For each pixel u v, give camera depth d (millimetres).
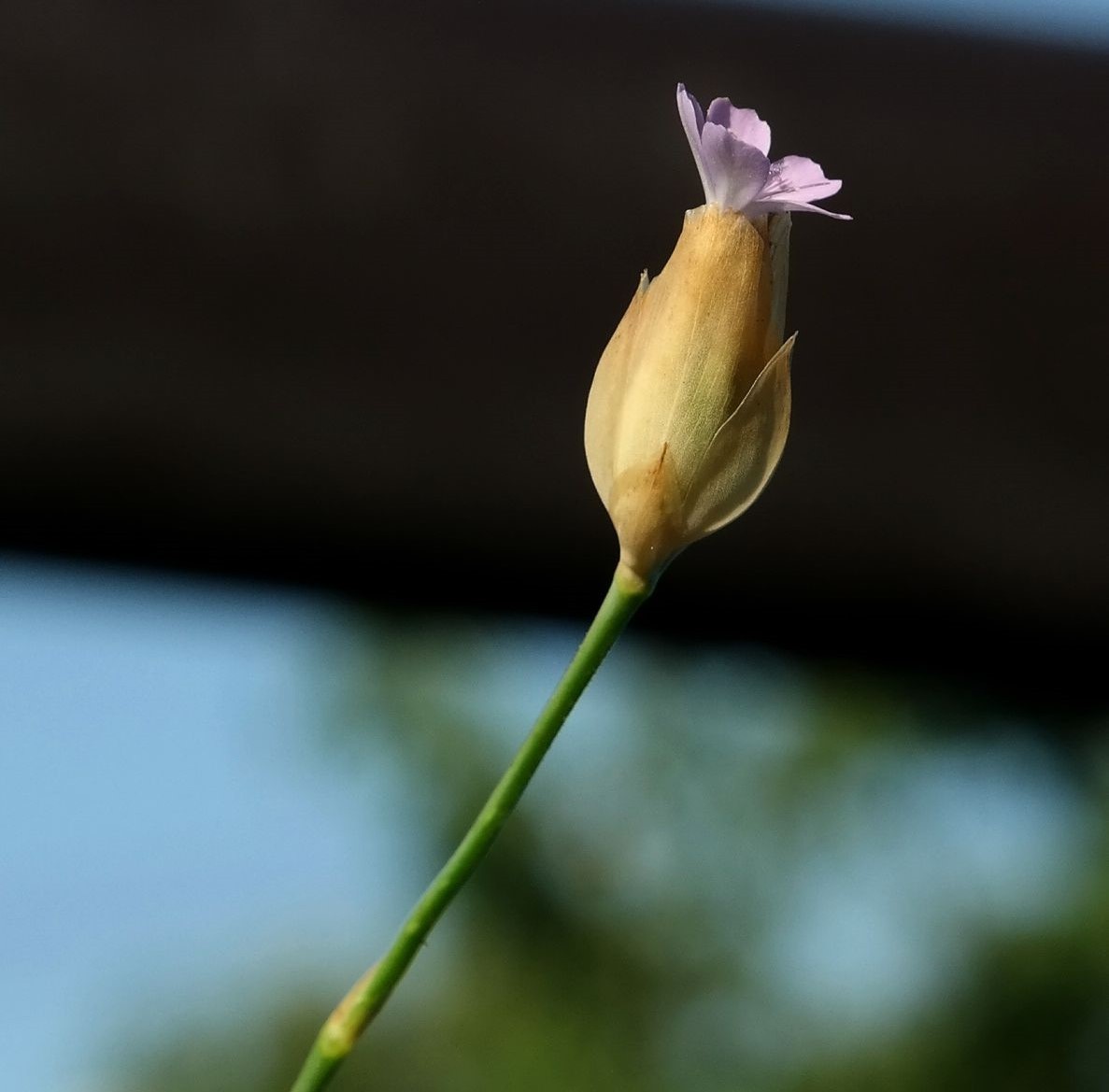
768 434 232
